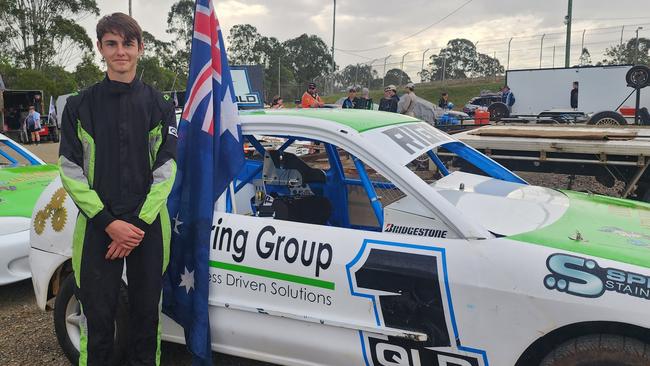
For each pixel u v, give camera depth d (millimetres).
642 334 2029
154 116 2424
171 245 2764
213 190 2732
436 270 2250
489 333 2172
